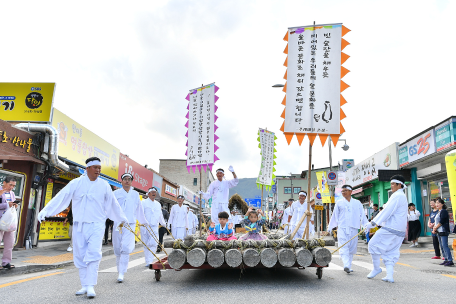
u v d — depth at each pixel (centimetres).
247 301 429
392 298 447
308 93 687
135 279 602
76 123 1333
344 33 697
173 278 605
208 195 933
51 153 1105
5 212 669
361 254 1164
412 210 1329
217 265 524
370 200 2130
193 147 971
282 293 475
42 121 1138
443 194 1389
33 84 1166
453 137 1197
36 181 1146
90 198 484
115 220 522
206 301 430
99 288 519
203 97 989
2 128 980
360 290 496
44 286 532
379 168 1831
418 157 1438
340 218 719
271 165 1698
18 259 845
